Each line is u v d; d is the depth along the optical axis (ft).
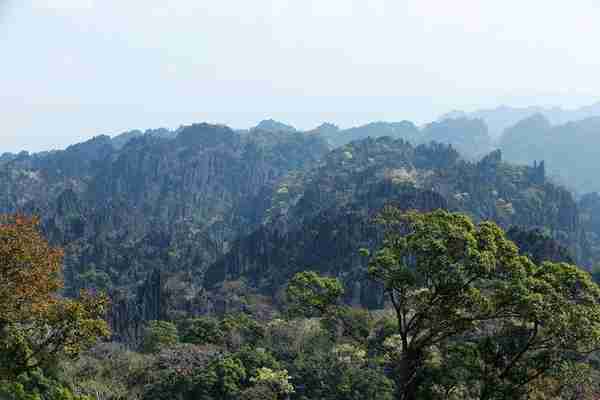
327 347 196.95
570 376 70.79
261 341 222.48
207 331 236.43
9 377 93.35
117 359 199.62
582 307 63.36
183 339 239.50
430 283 68.23
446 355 72.90
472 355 70.59
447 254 62.75
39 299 90.79
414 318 70.85
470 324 68.33
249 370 182.60
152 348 235.40
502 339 72.74
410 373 71.77
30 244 91.50
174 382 172.65
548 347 67.51
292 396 172.55
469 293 63.57
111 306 373.40
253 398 162.30
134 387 179.32
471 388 73.61
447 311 66.85
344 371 170.60
